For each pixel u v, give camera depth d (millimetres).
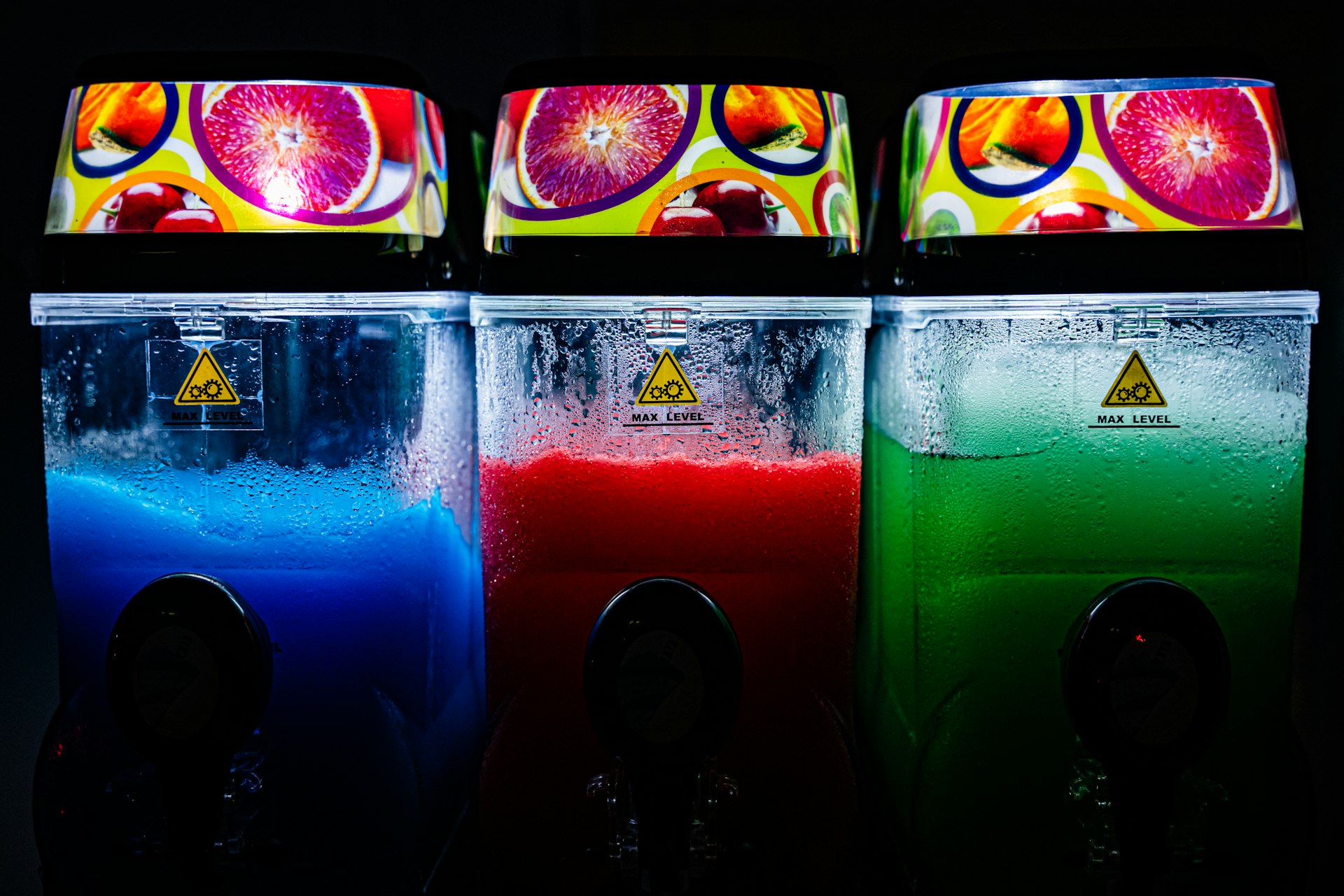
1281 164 489
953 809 505
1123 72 493
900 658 544
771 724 509
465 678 577
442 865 554
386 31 659
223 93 495
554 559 505
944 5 649
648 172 494
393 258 494
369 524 501
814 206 498
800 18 652
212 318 494
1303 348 482
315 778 507
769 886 511
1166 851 463
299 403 496
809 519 505
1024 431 489
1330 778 608
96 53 636
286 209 491
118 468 502
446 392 529
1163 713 458
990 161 490
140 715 466
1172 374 483
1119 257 481
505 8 654
